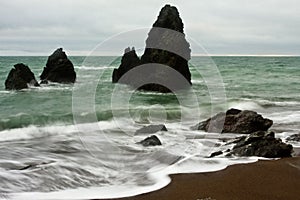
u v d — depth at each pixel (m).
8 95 21.39
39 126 11.39
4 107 16.17
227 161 8.00
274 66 57.88
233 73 40.69
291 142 10.31
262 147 8.70
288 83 31.20
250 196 6.09
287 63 69.12
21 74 25.34
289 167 7.75
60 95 21.02
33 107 16.02
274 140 9.00
